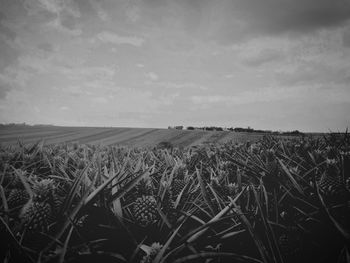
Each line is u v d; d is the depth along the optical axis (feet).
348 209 6.55
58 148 22.16
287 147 19.85
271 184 9.37
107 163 13.79
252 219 6.78
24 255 4.68
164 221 6.00
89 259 5.19
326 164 11.60
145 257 4.90
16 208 6.85
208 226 5.36
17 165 14.53
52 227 6.05
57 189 9.02
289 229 6.15
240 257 5.06
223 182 10.48
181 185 9.73
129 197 8.50
